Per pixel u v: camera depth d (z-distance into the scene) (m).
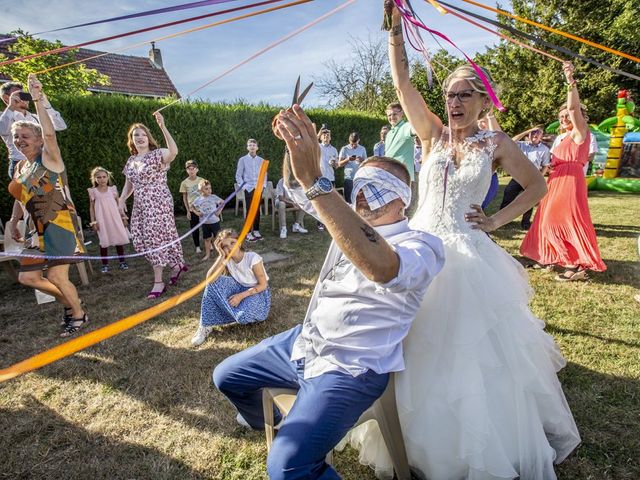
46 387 2.65
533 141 6.28
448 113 1.94
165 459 2.01
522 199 1.97
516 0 16.33
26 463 2.02
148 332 3.40
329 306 1.45
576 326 3.15
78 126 7.81
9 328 3.63
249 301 3.32
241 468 1.94
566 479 1.80
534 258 4.50
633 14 15.09
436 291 1.72
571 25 15.52
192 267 5.37
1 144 6.82
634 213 8.07
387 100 22.36
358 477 1.89
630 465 1.85
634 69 15.48
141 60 18.38
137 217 4.43
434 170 1.99
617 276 4.26
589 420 2.14
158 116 4.32
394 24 2.03
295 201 1.66
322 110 12.87
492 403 1.64
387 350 1.43
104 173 5.21
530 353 1.79
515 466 1.69
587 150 4.10
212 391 2.55
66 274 3.43
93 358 2.99
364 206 1.48
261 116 10.80
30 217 3.30
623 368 2.57
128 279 4.96
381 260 1.12
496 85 1.95
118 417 2.34
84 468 1.98
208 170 10.00
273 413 1.77
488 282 1.69
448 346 1.64
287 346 1.76
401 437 1.62
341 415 1.34
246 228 1.61
